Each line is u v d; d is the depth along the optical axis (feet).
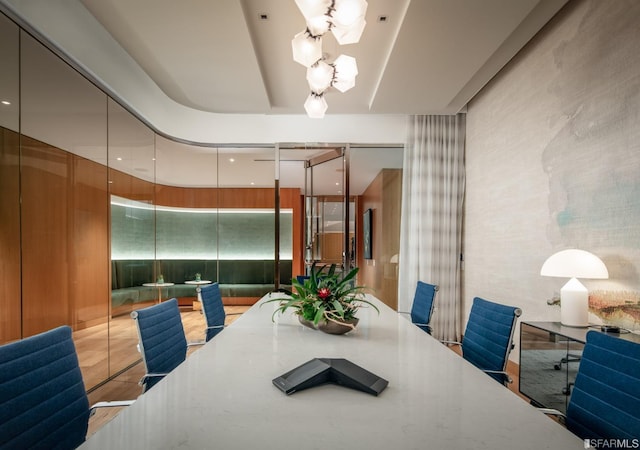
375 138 15.90
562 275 7.55
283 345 5.38
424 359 4.72
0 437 3.06
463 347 6.72
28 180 7.95
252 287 17.57
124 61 11.60
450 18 8.36
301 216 16.26
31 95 7.95
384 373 4.19
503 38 9.15
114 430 2.87
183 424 2.97
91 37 9.83
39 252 8.27
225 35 9.06
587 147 8.34
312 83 7.88
